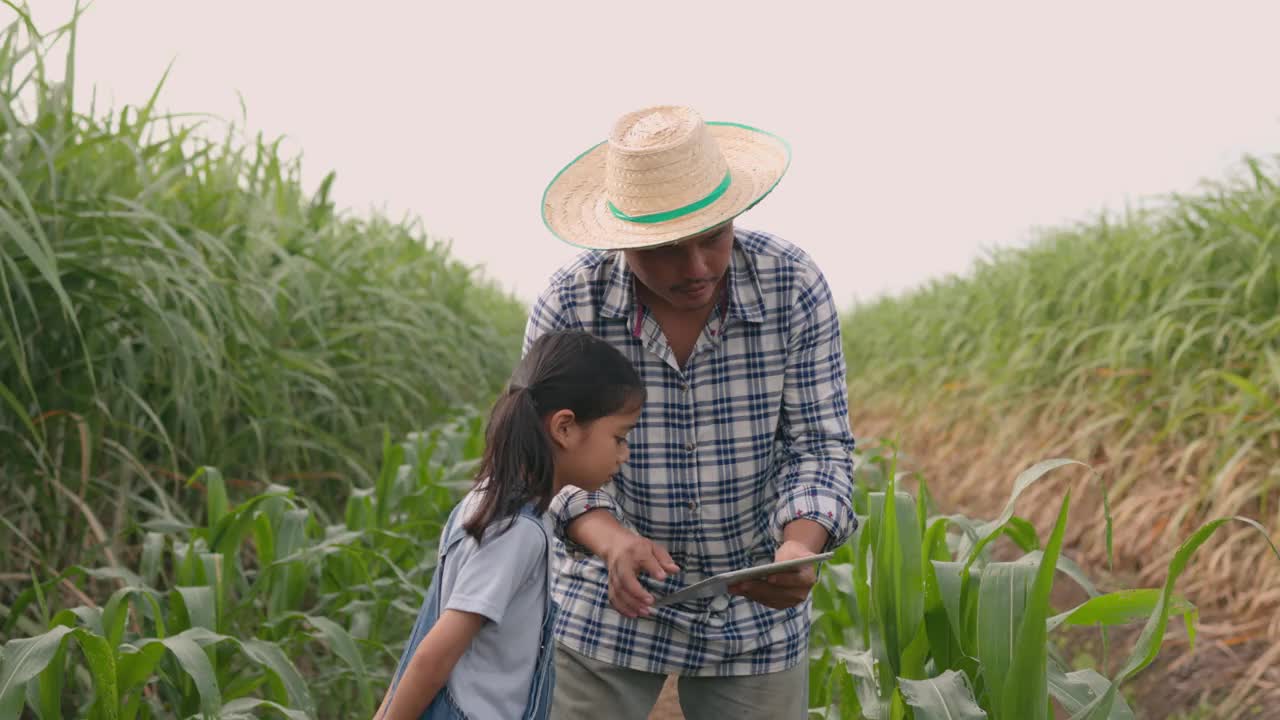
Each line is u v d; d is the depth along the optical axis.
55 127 3.97
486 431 1.91
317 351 5.11
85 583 3.65
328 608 3.62
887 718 2.38
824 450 2.24
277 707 2.59
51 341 3.65
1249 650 3.92
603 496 2.22
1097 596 2.32
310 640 3.50
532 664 1.87
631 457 2.22
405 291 6.64
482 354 7.71
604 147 2.27
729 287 2.18
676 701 4.18
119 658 2.48
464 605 1.78
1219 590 4.38
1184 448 5.12
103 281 3.63
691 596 2.03
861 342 12.18
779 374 2.21
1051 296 6.83
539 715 1.91
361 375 5.54
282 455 4.70
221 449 4.34
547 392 1.90
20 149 3.71
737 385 2.20
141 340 3.89
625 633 2.25
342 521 4.95
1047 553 2.00
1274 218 5.30
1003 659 2.12
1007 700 2.05
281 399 4.71
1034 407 6.49
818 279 2.23
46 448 3.63
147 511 4.00
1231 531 4.47
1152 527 4.93
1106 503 2.17
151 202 4.52
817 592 3.20
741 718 2.29
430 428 5.66
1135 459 5.27
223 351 3.99
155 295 4.05
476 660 1.83
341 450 4.81
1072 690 2.20
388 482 3.93
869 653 2.67
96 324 3.68
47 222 3.70
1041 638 2.02
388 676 3.39
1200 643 4.05
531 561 1.84
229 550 3.10
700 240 2.00
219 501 3.35
